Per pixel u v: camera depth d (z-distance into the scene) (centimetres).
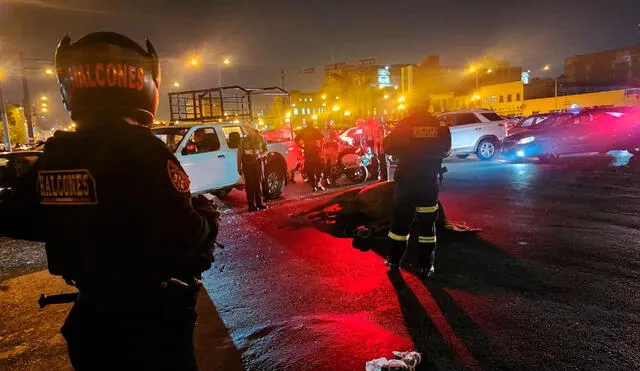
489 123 1499
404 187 409
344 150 1135
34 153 882
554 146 1275
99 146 133
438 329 321
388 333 318
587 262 442
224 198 995
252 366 286
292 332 326
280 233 621
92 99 140
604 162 1212
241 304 384
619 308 340
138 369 136
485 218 645
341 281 425
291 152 1184
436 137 396
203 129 904
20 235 149
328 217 643
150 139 138
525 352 286
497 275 420
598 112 1266
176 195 133
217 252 544
